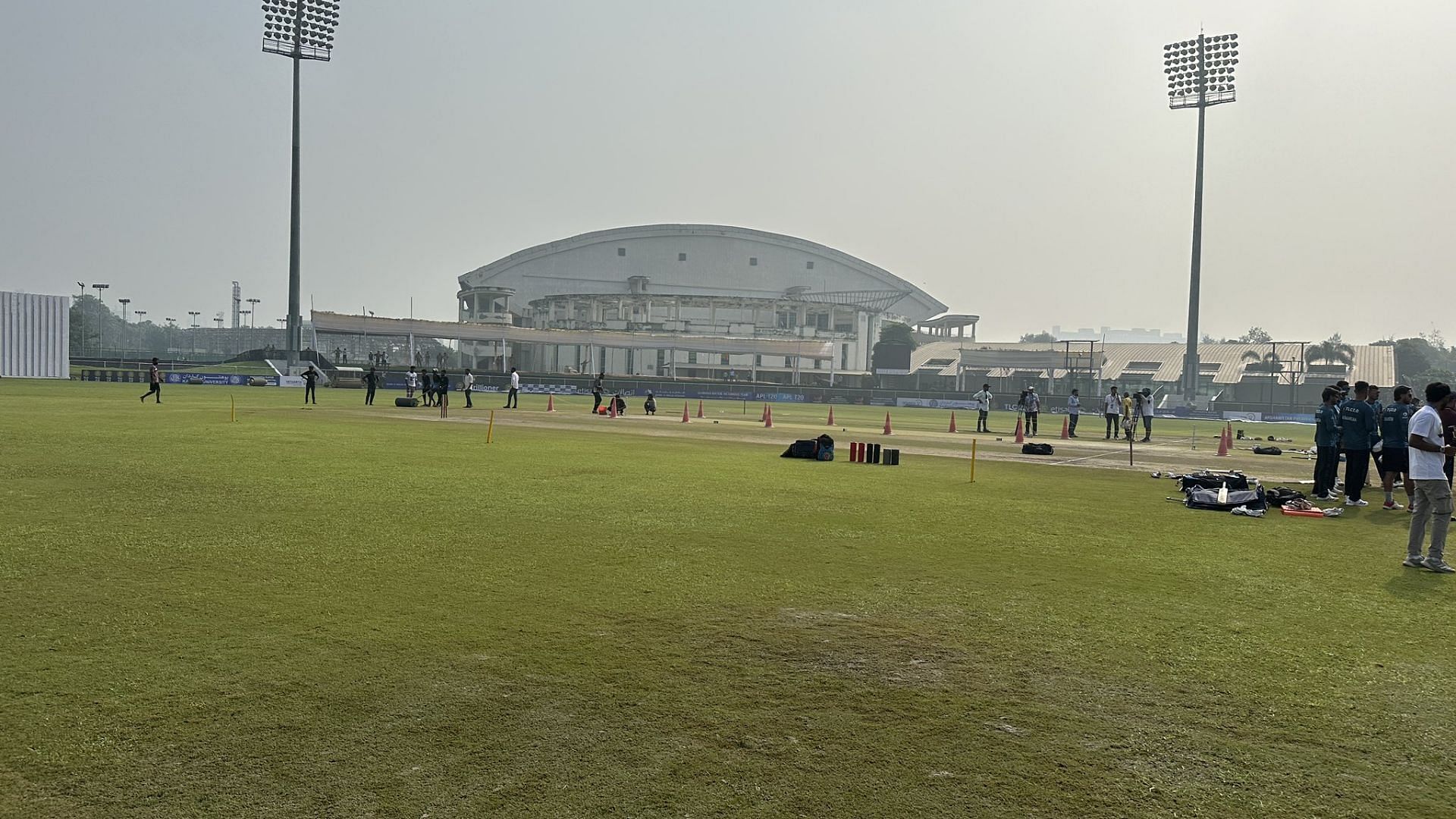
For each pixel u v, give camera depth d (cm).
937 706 511
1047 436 3397
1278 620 710
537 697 507
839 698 519
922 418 5231
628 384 8150
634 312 11850
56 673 525
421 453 1892
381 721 468
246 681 520
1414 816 396
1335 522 1256
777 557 909
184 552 860
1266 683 560
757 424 3672
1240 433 3516
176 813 371
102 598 692
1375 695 543
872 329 13488
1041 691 539
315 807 379
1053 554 961
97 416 2825
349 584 751
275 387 6844
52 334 6856
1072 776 427
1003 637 646
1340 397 1572
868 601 741
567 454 1964
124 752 425
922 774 424
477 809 380
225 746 434
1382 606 760
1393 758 456
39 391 4659
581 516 1129
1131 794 410
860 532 1062
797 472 1719
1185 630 673
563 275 15462
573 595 736
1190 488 1413
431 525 1039
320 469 1565
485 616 666
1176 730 485
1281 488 1428
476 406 4622
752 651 600
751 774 420
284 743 439
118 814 370
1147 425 3262
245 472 1483
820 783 412
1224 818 390
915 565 885
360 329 8512
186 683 514
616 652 590
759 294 16038
